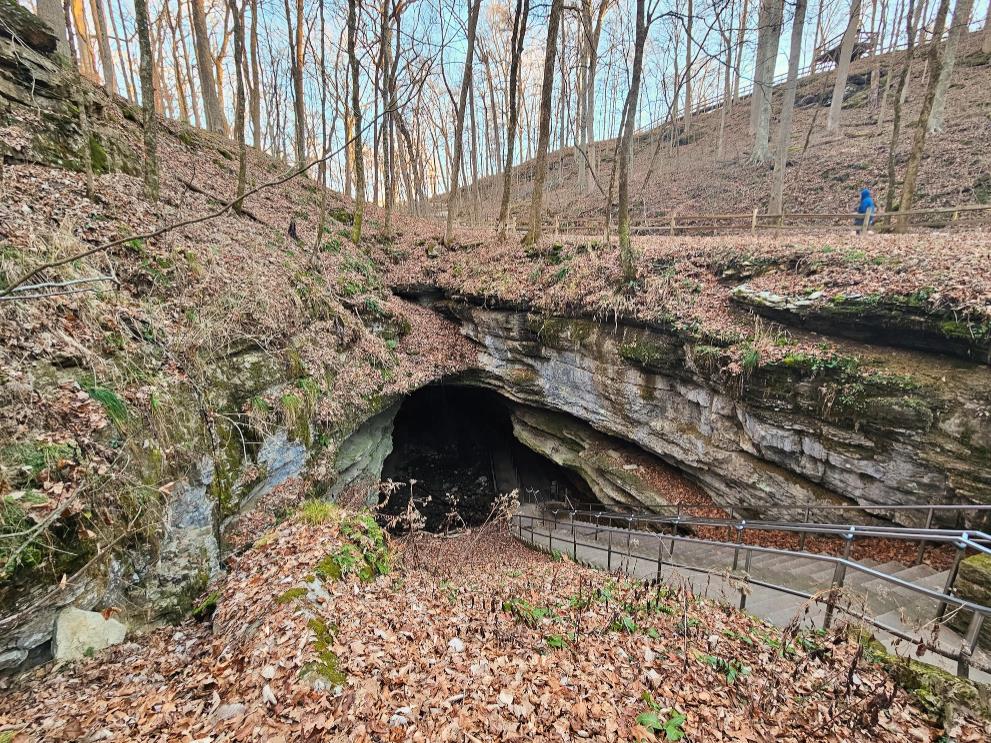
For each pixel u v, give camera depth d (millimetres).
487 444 19406
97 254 6207
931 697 3299
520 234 17656
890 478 6820
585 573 7129
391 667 3699
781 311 8133
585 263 12258
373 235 18016
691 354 9203
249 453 7031
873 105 23625
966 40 25125
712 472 9586
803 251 8625
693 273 10023
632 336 10547
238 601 4785
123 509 4762
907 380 6590
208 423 6371
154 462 5297
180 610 5258
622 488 11391
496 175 38938
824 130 23391
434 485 17062
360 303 12578
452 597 5523
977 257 6891
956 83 21469
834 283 7797
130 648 4496
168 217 8633
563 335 12008
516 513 12727
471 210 28828
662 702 3523
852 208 15992
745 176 21484
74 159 7531
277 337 8469
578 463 12961
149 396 5559
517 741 3059
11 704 3592
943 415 6262
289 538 5855
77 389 4828
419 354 14008
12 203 5793
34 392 4422
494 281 13977
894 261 7512
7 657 3727
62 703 3627
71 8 13641
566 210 25766
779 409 7969
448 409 19953
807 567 6211
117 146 9375
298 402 8219
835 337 7594
